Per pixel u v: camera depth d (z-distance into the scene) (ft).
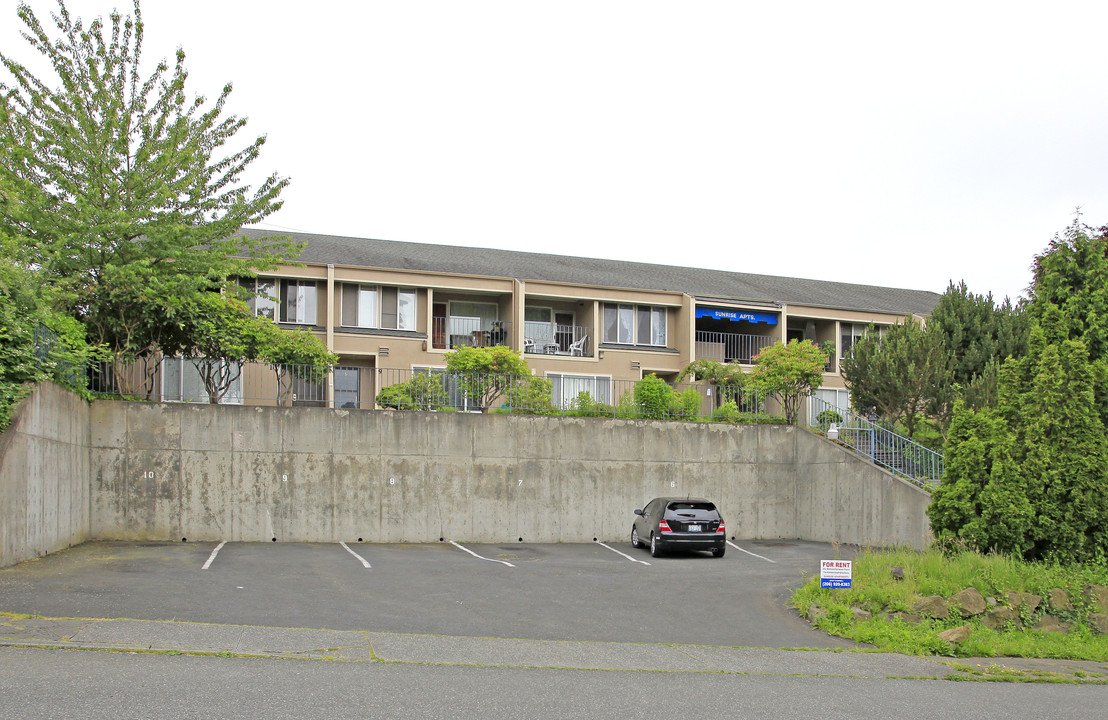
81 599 43.39
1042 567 49.75
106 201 73.20
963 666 37.91
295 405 83.46
